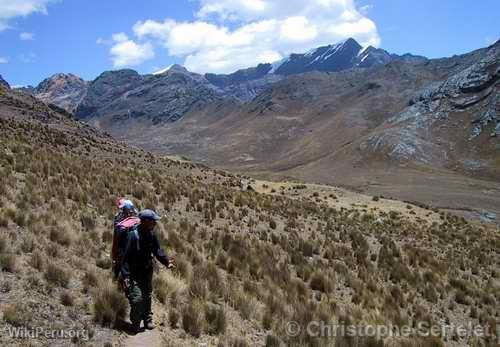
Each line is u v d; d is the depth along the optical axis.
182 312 10.30
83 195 19.08
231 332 10.56
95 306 9.33
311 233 24.25
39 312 8.75
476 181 133.50
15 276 9.73
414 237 30.28
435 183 127.94
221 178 47.97
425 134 184.00
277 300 13.05
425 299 18.52
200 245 16.77
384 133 187.75
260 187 48.03
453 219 42.16
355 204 43.41
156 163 47.75
